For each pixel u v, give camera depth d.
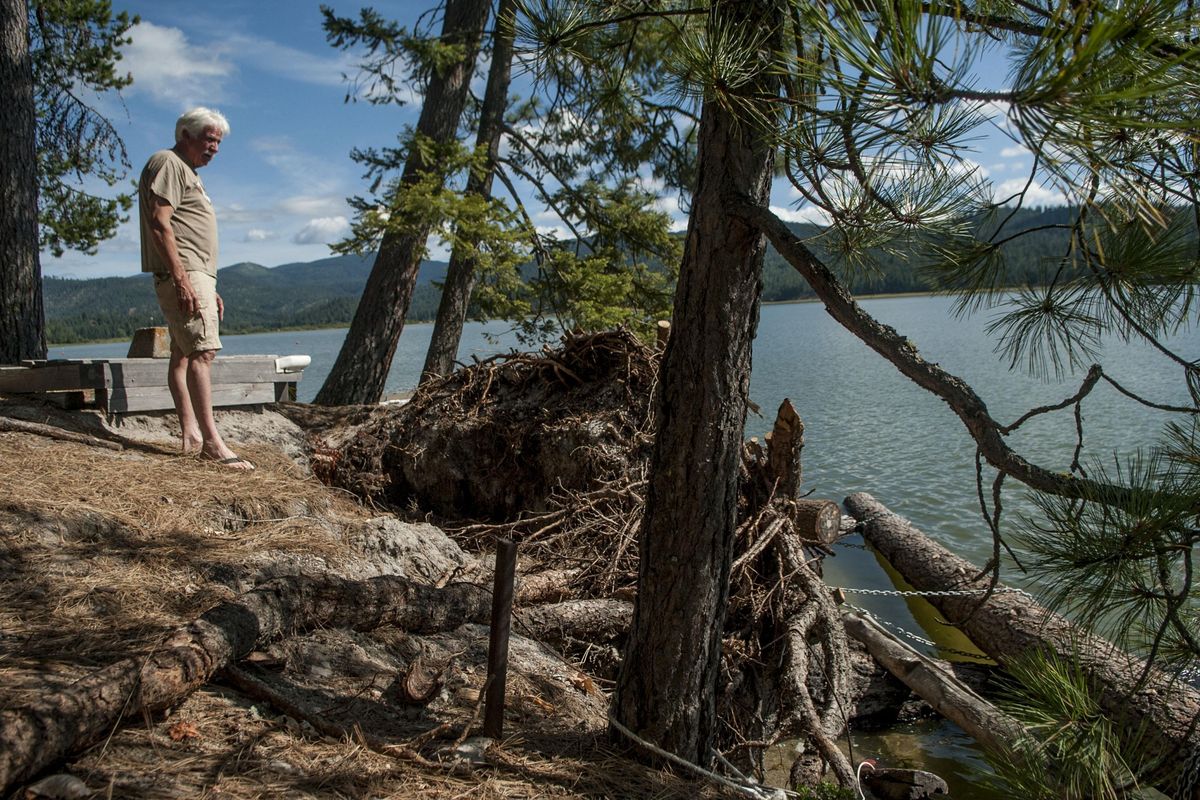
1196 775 3.24
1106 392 23.00
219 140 5.51
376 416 7.94
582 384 7.23
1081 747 2.35
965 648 7.15
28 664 2.80
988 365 33.59
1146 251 2.23
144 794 2.37
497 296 13.57
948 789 4.96
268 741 2.79
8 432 5.30
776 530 5.70
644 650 3.22
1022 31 2.12
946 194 2.29
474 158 11.68
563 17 3.14
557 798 2.84
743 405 3.11
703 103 2.86
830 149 2.26
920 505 12.34
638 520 5.86
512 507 7.01
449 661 3.71
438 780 2.79
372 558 5.02
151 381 6.46
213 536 4.43
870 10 1.79
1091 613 2.15
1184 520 1.98
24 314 7.95
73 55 13.62
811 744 4.68
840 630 5.28
